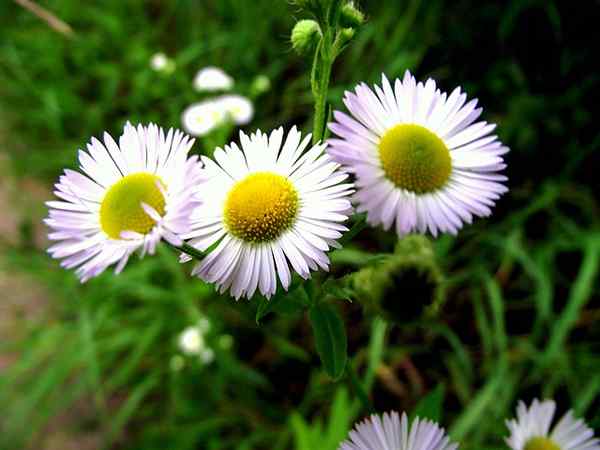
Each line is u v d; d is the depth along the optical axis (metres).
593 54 0.18
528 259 0.15
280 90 0.19
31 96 0.21
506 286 0.16
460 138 0.06
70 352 0.16
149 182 0.06
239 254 0.06
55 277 0.17
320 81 0.07
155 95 0.20
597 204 0.16
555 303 0.16
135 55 0.21
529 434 0.08
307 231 0.06
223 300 0.16
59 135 0.20
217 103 0.16
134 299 0.17
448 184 0.06
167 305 0.16
